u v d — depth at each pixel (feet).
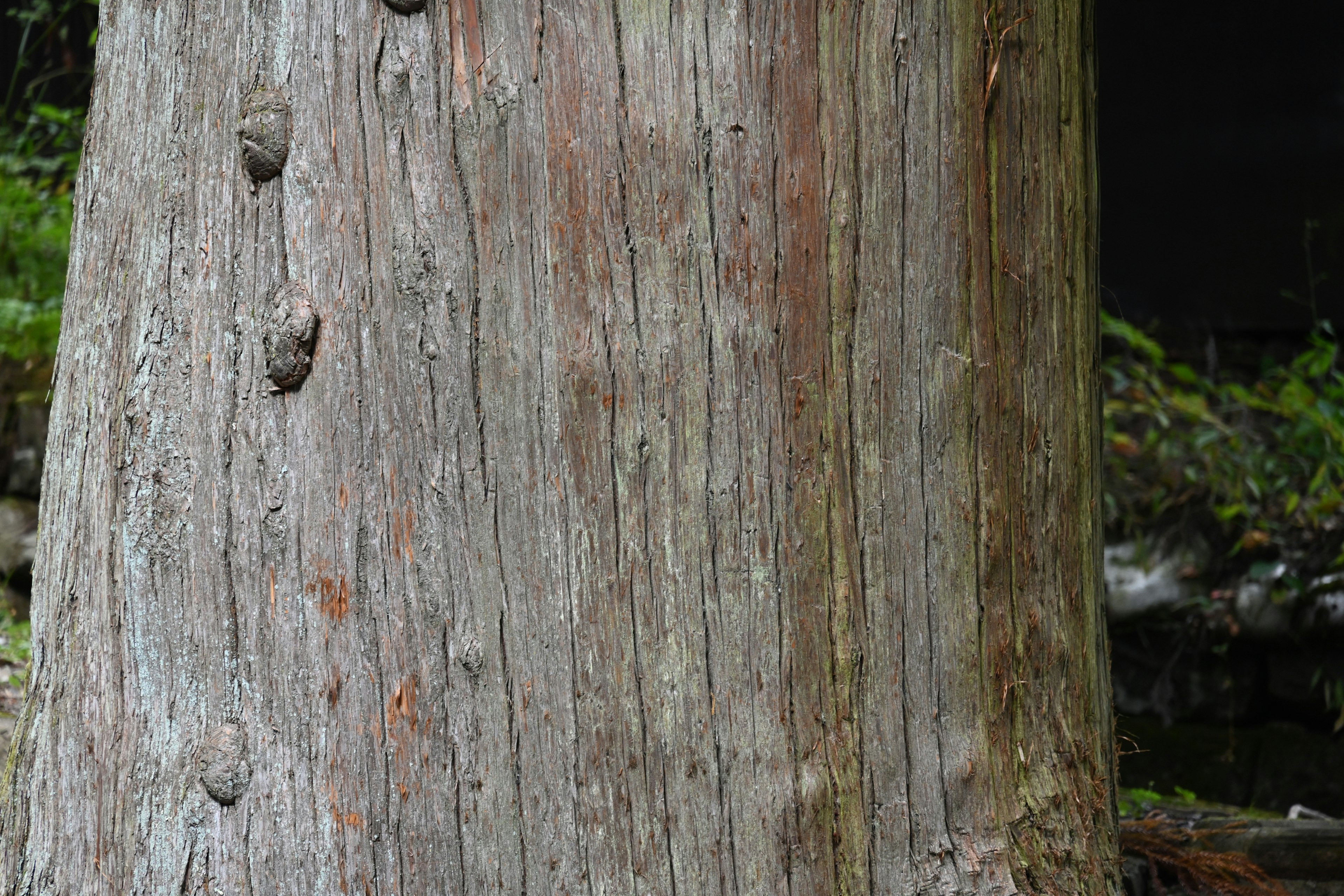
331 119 10.50
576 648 10.43
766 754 10.47
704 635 10.44
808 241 10.49
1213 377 27.27
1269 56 27.68
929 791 10.64
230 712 10.59
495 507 10.44
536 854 10.43
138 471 10.68
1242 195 28.27
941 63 10.62
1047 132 10.94
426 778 10.45
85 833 10.74
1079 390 11.16
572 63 10.40
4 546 22.48
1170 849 13.02
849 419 10.54
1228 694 22.44
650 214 10.41
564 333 10.41
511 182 10.42
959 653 10.69
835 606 10.53
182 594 10.62
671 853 10.43
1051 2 10.96
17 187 28.45
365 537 10.48
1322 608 21.44
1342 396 23.34
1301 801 21.79
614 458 10.42
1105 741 11.30
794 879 10.48
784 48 10.46
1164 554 22.93
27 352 24.38
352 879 10.48
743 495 10.46
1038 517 10.93
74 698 10.81
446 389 10.44
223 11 10.64
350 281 10.48
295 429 10.53
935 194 10.63
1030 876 10.77
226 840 10.55
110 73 10.98
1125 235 29.43
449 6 10.43
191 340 10.64
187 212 10.66
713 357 10.44
